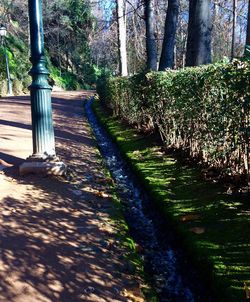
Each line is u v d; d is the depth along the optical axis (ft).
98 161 22.27
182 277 10.34
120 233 11.94
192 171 16.94
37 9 17.20
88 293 8.56
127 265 9.93
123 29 51.21
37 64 17.66
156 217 14.25
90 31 141.38
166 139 21.94
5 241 10.98
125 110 34.32
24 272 9.37
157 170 18.06
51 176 17.66
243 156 13.65
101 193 15.47
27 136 28.78
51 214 13.17
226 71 13.23
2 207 13.60
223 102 14.02
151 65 43.04
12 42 108.88
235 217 11.73
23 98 73.20
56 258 10.11
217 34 99.25
